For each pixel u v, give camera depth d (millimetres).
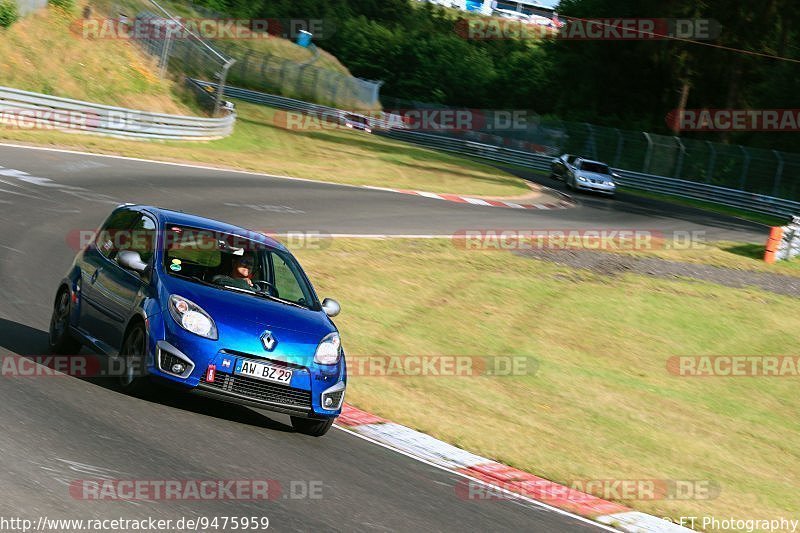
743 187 185500
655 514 31203
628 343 62281
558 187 164125
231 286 29672
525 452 35656
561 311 66500
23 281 44094
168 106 134500
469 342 54531
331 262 67562
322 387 28141
